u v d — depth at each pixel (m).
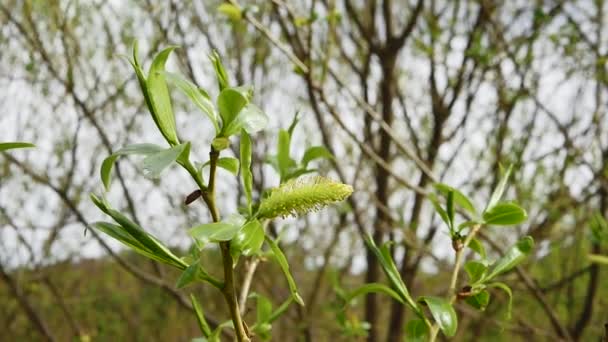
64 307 1.57
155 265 1.15
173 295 1.13
